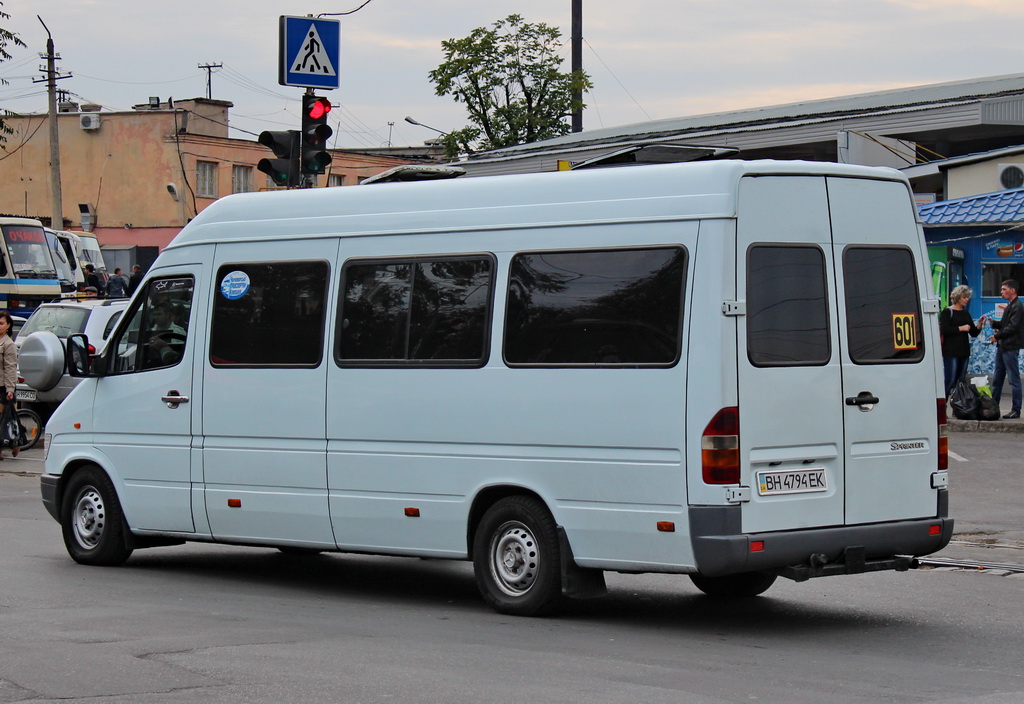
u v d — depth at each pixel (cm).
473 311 881
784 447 796
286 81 1557
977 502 1371
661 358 797
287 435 962
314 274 962
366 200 946
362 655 738
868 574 1055
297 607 912
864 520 831
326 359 946
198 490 1013
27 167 6222
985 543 1177
